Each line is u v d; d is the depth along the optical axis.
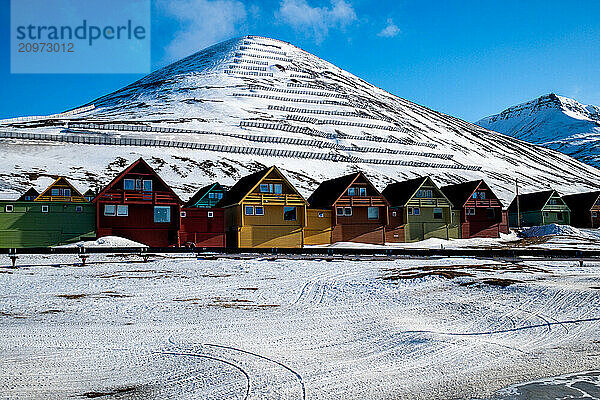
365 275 26.78
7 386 9.38
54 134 117.62
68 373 10.21
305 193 100.50
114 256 38.25
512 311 16.72
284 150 132.12
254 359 11.15
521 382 9.48
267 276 27.06
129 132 127.81
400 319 15.84
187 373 10.14
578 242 60.84
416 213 62.91
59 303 18.97
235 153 125.44
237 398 8.65
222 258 37.16
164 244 51.12
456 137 196.00
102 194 48.91
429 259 36.25
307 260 35.34
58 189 57.09
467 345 12.32
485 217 67.50
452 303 18.45
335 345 12.48
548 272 26.97
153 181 51.38
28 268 30.53
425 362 10.86
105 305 18.56
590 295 18.55
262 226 52.81
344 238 57.09
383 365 10.66
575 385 9.25
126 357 11.39
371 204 57.84
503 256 39.44
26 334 13.71
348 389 9.11
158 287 23.28
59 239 48.09
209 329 14.44
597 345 12.30
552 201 81.50
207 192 58.59
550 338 13.13
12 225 46.97
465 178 136.50
